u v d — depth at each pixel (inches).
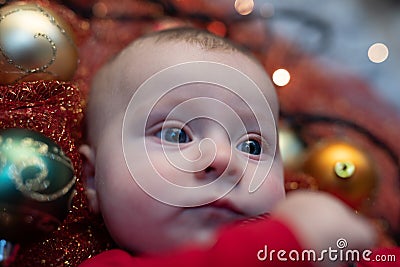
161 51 13.4
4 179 10.3
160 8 19.8
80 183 13.2
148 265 10.9
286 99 20.1
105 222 13.0
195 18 20.4
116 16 18.8
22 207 10.4
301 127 19.4
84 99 14.7
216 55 13.3
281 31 22.7
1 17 13.4
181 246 11.8
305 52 22.3
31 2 15.3
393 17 25.6
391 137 20.8
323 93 21.3
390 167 20.1
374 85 23.2
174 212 11.9
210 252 9.7
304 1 24.7
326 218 10.0
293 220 9.9
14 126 12.4
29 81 13.4
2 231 10.5
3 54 13.1
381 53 23.5
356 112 21.2
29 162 10.6
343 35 24.6
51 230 11.1
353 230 10.0
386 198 19.5
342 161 16.9
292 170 17.5
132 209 12.2
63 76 13.9
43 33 13.5
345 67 23.3
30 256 12.8
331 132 19.9
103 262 11.8
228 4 21.5
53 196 10.7
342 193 16.9
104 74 14.4
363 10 25.5
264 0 24.1
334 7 25.3
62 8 17.1
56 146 11.3
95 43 17.6
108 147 12.9
